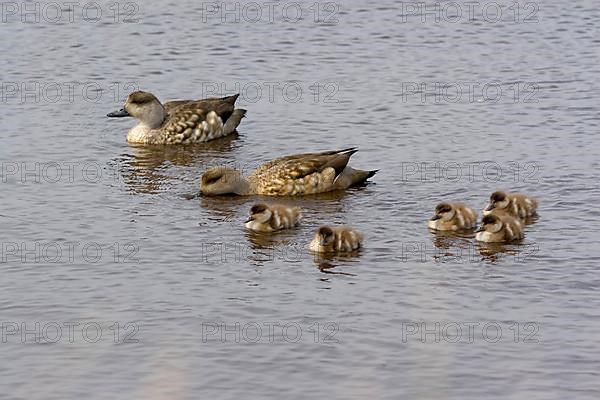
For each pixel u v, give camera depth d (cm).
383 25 3056
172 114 2439
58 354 1561
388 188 2148
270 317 1652
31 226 1967
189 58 2862
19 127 2462
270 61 2839
